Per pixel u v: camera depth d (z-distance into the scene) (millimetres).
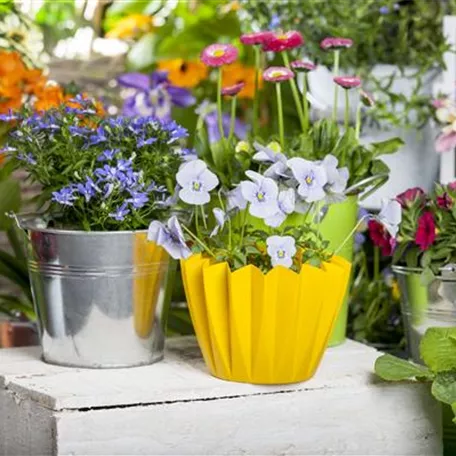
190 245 1895
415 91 2453
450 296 2014
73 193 1834
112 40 3512
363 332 2428
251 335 1759
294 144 2113
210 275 1758
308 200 1784
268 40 2084
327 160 1848
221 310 1773
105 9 3584
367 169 2121
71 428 1676
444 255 2006
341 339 2123
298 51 2566
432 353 1821
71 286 1856
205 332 1817
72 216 1909
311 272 1739
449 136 2365
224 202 1981
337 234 2057
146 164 1888
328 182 1849
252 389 1778
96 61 3383
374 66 2529
